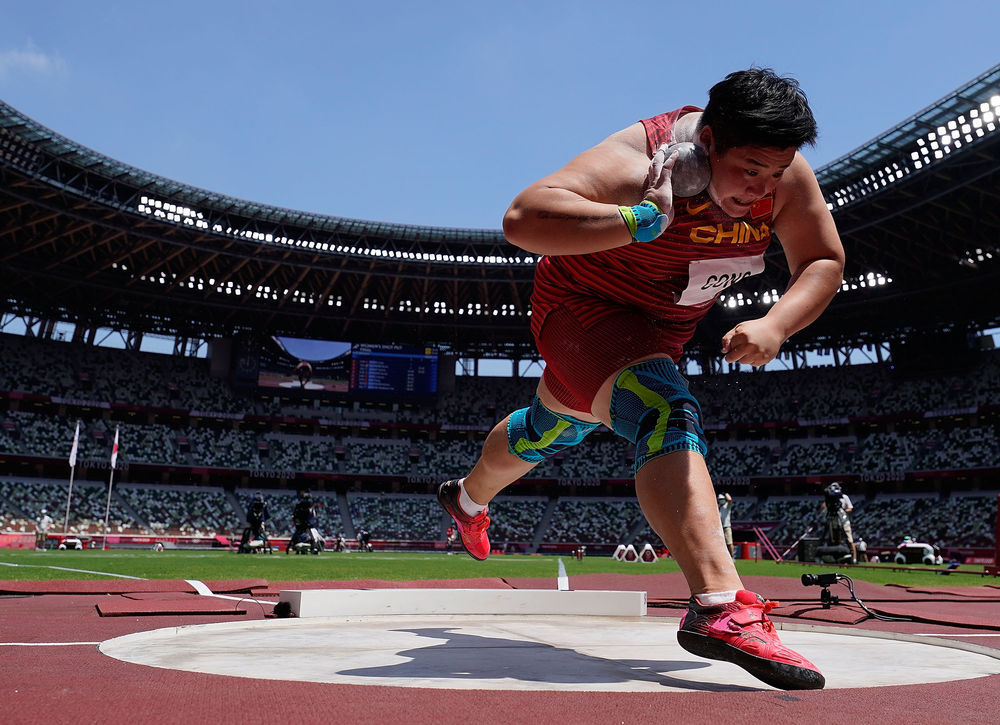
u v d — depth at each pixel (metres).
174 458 57.88
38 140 41.56
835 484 25.33
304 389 63.09
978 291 52.81
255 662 3.52
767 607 2.74
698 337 62.75
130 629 4.87
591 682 3.06
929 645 4.96
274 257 55.00
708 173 3.02
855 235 48.81
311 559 23.72
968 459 51.56
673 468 2.88
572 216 2.84
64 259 51.34
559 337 3.67
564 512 62.00
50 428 55.06
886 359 61.75
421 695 2.48
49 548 44.75
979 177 39.66
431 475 63.53
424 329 67.94
